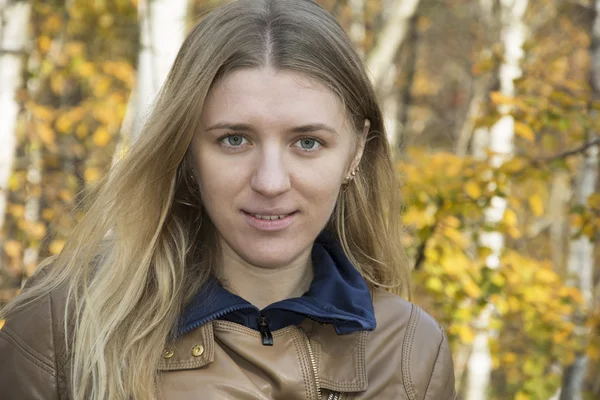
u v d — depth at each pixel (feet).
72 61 34.73
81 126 33.58
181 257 6.47
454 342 20.54
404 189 17.95
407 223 18.16
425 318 7.25
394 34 27.09
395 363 6.87
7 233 26.22
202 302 6.35
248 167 5.98
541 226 46.52
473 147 40.24
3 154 22.43
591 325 21.17
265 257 6.09
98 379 6.09
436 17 52.24
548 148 18.11
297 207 6.07
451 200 18.08
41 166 29.63
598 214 18.56
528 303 20.77
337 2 41.60
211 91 5.99
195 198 6.68
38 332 6.31
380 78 26.78
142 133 6.35
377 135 7.06
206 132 6.03
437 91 58.23
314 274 6.86
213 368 6.18
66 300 6.39
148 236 6.42
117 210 6.43
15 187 24.41
